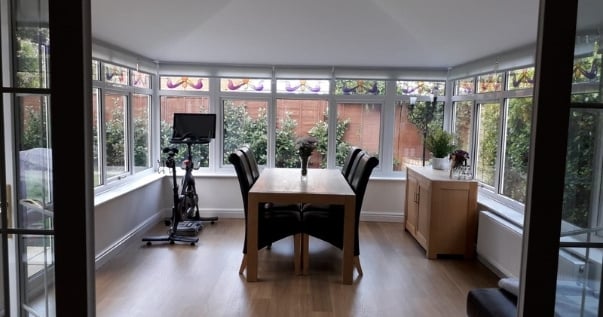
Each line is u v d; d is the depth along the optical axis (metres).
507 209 4.07
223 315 3.09
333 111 5.84
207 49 5.16
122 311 3.12
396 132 5.87
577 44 1.20
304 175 4.55
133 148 5.14
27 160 1.31
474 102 5.06
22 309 1.36
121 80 4.82
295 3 4.06
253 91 5.81
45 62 1.27
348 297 3.45
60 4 1.20
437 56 5.15
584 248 1.26
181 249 4.55
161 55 5.32
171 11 3.95
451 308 3.27
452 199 4.36
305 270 3.93
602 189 1.25
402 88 5.81
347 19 4.37
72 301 1.29
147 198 5.21
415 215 4.98
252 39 4.87
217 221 5.69
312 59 5.46
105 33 4.07
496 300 2.34
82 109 1.23
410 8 3.92
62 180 1.25
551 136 1.19
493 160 4.62
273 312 3.16
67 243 1.27
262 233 3.88
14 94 1.29
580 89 1.21
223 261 4.21
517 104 4.11
